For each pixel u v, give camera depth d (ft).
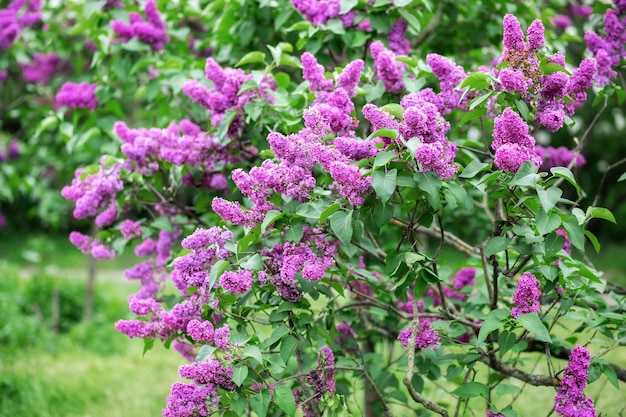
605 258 42.27
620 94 11.25
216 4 13.33
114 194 11.37
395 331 12.26
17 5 20.24
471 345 9.94
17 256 48.06
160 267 11.97
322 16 11.27
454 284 12.36
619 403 15.87
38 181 28.86
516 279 11.07
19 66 23.35
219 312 9.12
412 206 8.93
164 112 14.98
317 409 9.41
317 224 8.80
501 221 8.59
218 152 11.32
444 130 8.31
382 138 8.45
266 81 10.89
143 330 9.30
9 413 18.33
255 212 8.45
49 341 25.61
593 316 10.25
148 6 13.57
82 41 18.83
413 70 10.61
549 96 8.54
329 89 9.90
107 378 21.84
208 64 10.68
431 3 14.46
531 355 18.13
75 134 14.93
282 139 8.20
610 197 39.88
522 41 8.29
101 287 34.65
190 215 12.25
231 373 8.34
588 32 11.26
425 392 15.60
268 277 8.79
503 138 7.98
